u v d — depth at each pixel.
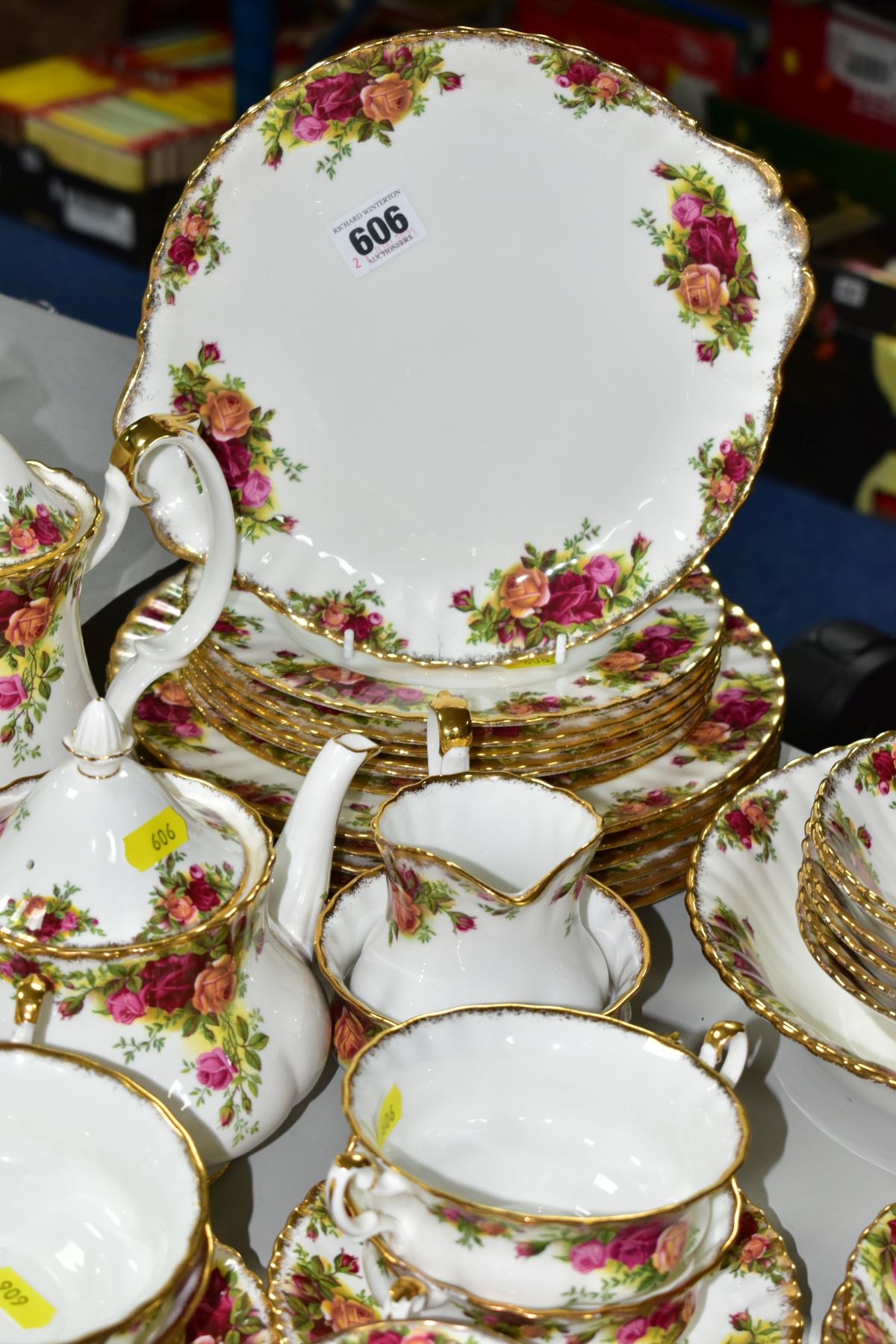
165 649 0.76
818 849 0.76
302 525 0.90
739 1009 0.86
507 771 0.80
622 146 0.86
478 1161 0.64
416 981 0.73
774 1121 0.79
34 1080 0.60
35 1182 0.60
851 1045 0.78
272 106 0.84
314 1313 0.62
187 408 0.87
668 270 0.87
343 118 0.85
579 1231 0.55
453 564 0.91
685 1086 0.63
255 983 0.70
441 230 0.88
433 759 0.78
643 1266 0.57
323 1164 0.75
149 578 1.13
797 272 0.84
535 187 0.87
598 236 0.88
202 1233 0.55
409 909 0.72
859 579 2.44
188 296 0.86
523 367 0.90
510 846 0.76
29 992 0.63
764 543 2.52
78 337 1.35
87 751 0.65
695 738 0.94
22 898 0.64
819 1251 0.72
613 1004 0.70
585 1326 0.56
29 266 2.68
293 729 0.87
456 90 0.86
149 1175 0.58
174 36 2.76
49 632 0.78
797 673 1.42
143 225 2.60
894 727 1.43
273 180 0.85
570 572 0.90
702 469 0.89
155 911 0.65
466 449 0.91
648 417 0.90
